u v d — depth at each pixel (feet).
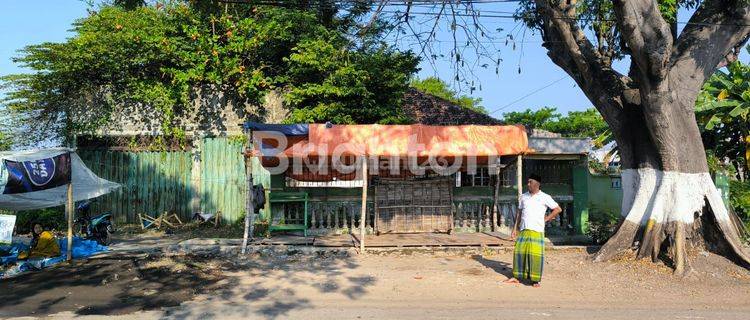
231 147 50.01
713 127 44.24
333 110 47.42
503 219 41.63
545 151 41.19
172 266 30.60
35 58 48.47
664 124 30.19
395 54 49.80
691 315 21.72
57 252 32.76
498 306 22.94
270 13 49.98
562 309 22.53
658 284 27.09
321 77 49.85
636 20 27.17
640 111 32.86
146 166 50.29
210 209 49.80
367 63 48.55
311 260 32.68
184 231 45.83
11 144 50.01
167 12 51.39
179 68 50.39
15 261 31.63
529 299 24.17
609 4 34.78
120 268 30.19
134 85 49.37
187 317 21.16
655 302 23.89
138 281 27.32
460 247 35.19
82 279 27.68
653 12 27.35
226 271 29.66
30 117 50.19
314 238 37.99
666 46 27.17
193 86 50.31
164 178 50.21
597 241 39.09
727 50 32.24
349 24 43.47
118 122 50.24
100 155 50.37
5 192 29.25
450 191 40.34
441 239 37.24
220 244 36.94
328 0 37.93
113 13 52.54
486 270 29.91
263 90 50.11
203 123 50.49
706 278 28.07
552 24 34.22
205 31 49.98
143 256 33.68
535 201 26.76
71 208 32.58
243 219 49.26
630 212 32.48
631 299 24.36
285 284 26.73
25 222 46.98
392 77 48.83
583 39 34.73
